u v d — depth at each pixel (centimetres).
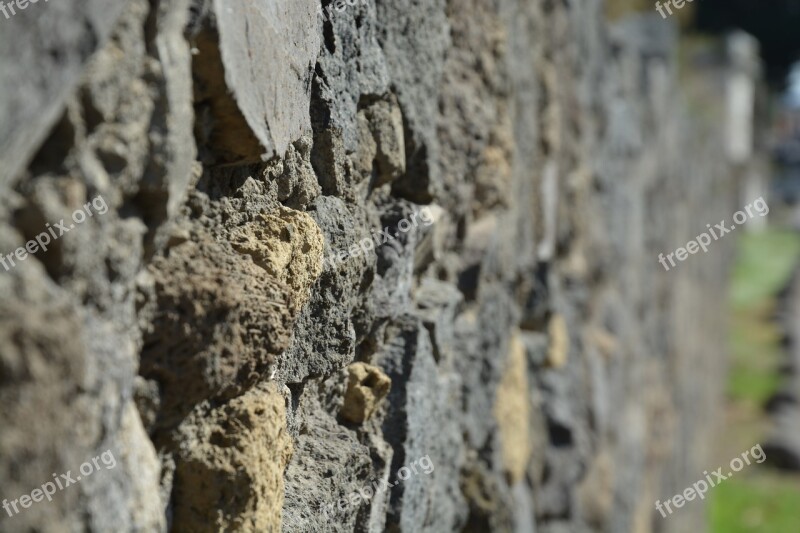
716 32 1439
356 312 137
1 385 93
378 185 145
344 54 132
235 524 111
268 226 118
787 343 1050
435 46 155
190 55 106
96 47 97
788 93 2175
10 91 92
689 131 643
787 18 1518
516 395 195
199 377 108
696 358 685
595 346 285
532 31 203
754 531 620
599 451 271
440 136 162
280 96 117
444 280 166
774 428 802
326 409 134
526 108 196
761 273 1352
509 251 186
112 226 100
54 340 95
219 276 109
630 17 436
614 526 298
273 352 114
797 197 1988
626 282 351
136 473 102
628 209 356
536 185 211
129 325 102
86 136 99
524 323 212
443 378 156
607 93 318
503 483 182
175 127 104
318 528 123
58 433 95
